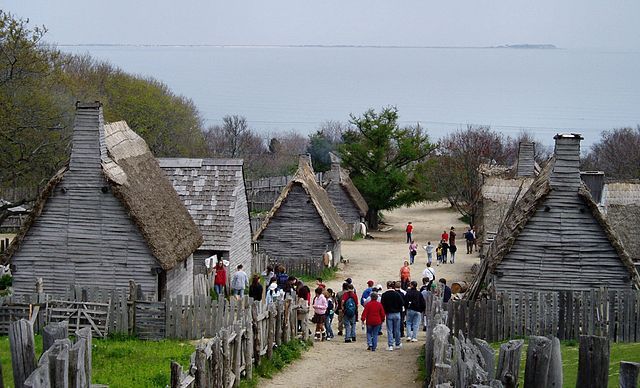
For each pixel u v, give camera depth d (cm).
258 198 9500
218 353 2058
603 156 11831
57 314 3139
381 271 6006
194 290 4081
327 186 8475
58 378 1275
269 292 3553
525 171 5919
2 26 5175
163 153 9500
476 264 5784
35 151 5344
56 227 3612
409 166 9688
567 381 2148
